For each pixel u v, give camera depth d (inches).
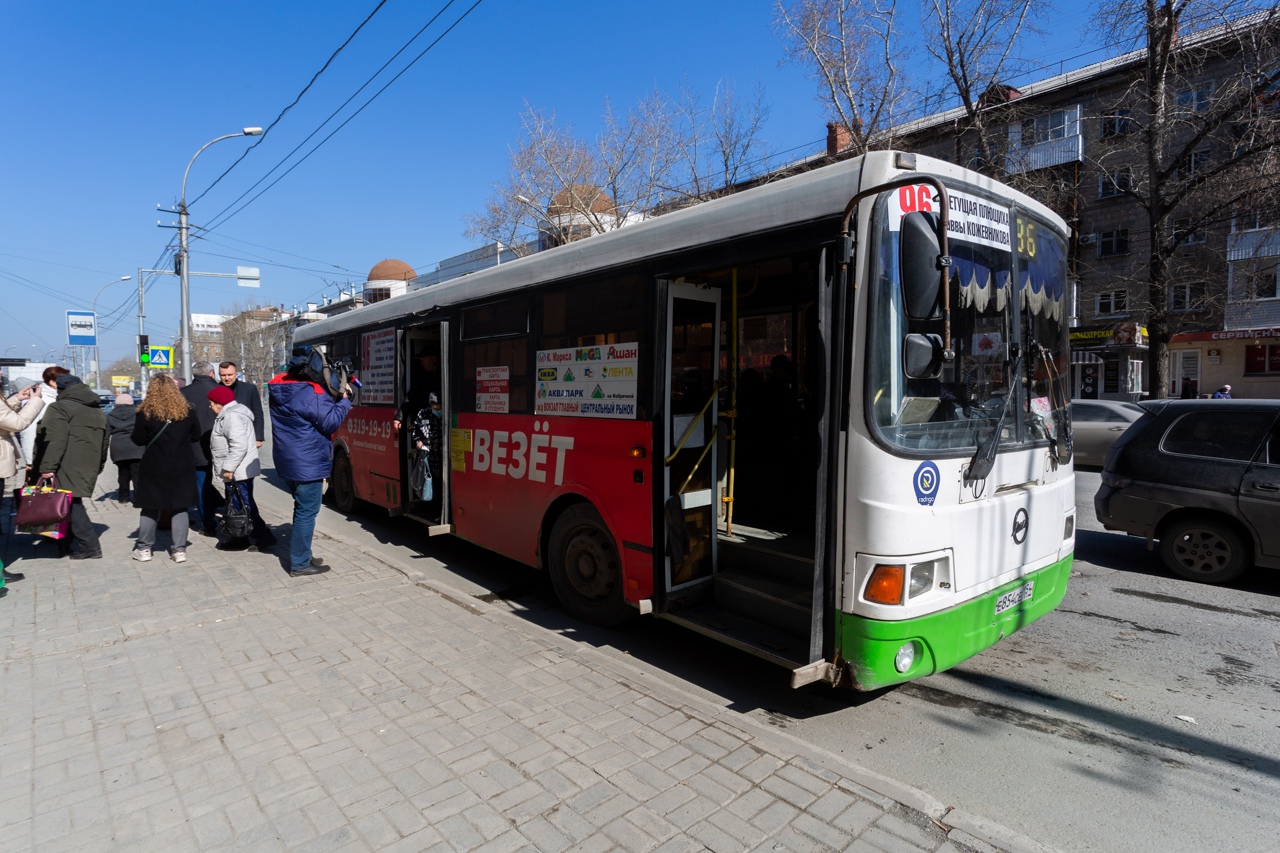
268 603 217.3
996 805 127.3
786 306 230.7
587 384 205.8
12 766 127.3
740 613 180.5
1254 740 151.2
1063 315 183.0
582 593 216.4
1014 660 194.4
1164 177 654.5
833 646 143.1
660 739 136.7
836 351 141.9
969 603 147.6
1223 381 1067.3
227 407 272.5
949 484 144.4
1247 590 254.5
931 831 109.9
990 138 719.1
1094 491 470.0
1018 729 155.8
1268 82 578.9
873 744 149.2
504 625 199.3
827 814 113.7
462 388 267.3
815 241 146.6
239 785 121.3
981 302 155.0
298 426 241.3
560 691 157.8
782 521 223.5
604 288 199.9
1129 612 233.1
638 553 187.8
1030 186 701.3
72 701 152.5
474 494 260.2
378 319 342.6
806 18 695.1
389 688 159.2
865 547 137.6
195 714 146.7
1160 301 669.9
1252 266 840.3
